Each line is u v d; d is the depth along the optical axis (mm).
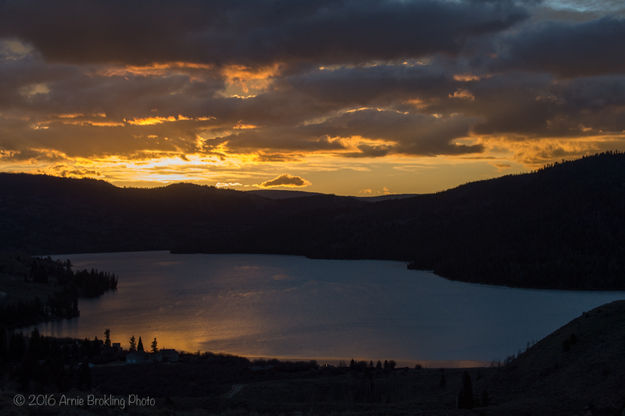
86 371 109125
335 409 76062
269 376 122688
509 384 79500
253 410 76812
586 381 67812
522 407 63375
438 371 120438
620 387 61906
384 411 68688
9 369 111500
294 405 80875
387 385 107250
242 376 122375
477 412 62406
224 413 65062
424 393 99000
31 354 109250
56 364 110812
